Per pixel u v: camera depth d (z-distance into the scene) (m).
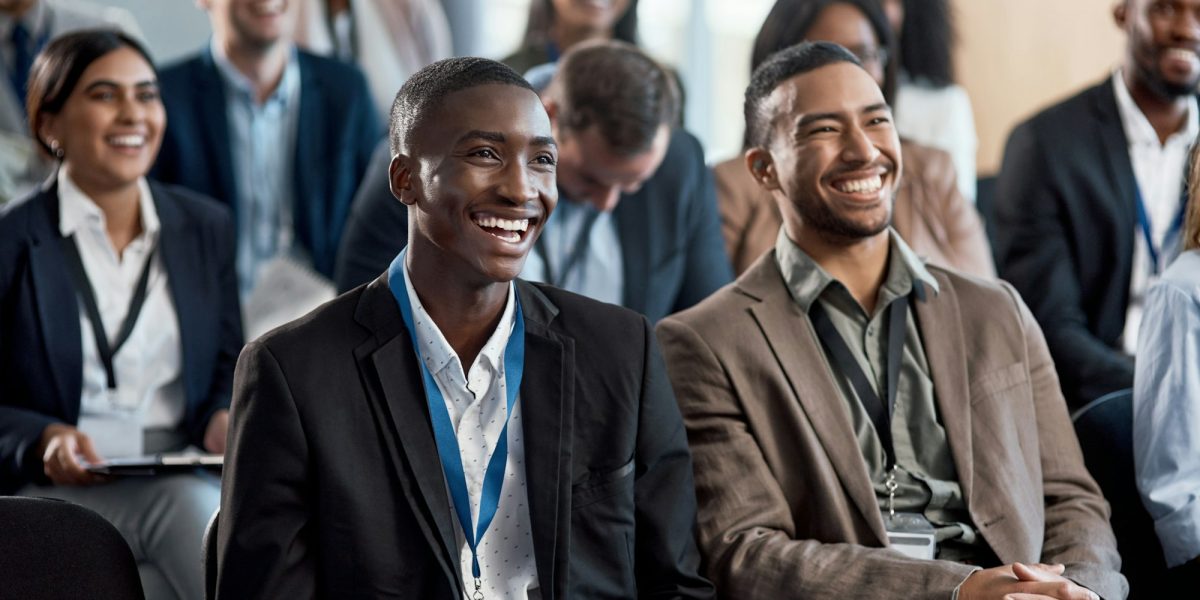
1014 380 2.76
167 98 4.63
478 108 2.18
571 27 5.30
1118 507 2.90
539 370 2.31
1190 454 2.82
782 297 2.76
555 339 2.33
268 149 4.75
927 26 5.31
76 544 2.19
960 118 5.35
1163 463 2.84
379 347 2.24
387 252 3.76
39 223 3.49
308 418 2.18
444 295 2.26
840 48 2.80
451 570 2.20
